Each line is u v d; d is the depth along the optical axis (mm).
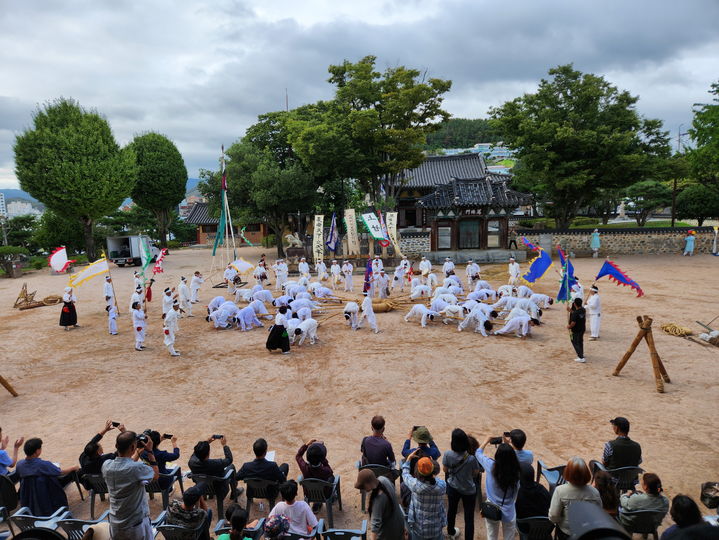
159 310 22734
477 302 18797
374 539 5141
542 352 14773
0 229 55000
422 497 5625
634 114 36469
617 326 17344
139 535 5535
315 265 33125
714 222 53281
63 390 12609
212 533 6949
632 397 11133
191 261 43438
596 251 35531
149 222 60781
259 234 61531
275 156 46688
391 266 33125
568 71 37250
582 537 2170
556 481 7094
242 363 14578
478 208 35750
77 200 37906
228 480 7410
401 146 37719
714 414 10133
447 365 13812
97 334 18500
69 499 8016
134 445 5594
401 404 11172
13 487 7293
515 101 38750
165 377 13500
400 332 17625
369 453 7195
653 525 6031
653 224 51094
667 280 25703
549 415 10305
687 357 13797
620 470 6977
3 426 10539
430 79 37312
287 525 5457
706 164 32531
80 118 40500
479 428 9812
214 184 43125
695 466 8148
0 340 17781
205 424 10453
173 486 8367
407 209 53500
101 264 19969
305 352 15484
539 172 36844
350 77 39938
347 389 12227
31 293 25781
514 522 6016
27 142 37656
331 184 44688
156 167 50938
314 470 7023
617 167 35062
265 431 10062
